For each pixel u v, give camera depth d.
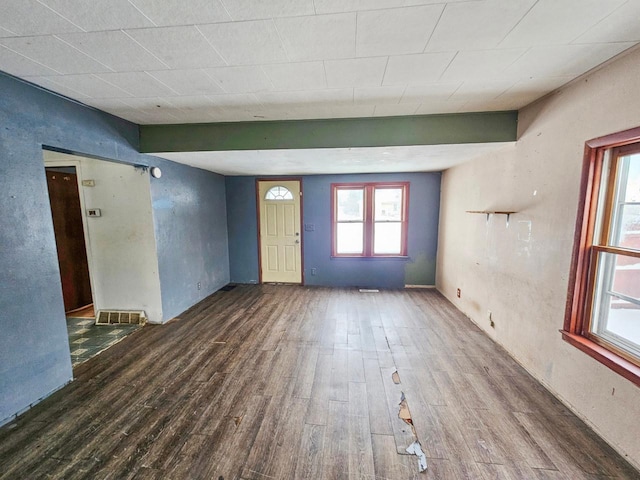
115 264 3.55
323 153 3.20
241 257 5.49
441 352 2.87
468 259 3.75
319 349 2.95
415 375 2.48
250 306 4.23
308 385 2.35
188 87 2.15
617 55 1.67
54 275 2.25
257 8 1.30
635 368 1.59
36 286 2.11
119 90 2.20
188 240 4.15
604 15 1.34
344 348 2.96
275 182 5.24
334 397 2.20
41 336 2.15
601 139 1.78
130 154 3.02
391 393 2.25
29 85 2.05
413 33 1.50
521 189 2.62
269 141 3.00
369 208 5.10
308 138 2.96
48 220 2.20
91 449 1.73
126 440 1.80
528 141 2.52
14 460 1.65
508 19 1.38
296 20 1.39
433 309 4.07
